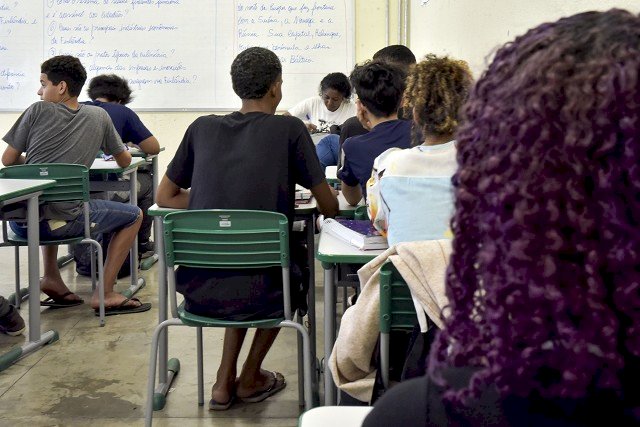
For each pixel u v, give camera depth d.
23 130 3.59
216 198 2.31
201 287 2.23
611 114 0.41
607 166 0.41
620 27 0.44
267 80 2.38
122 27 5.81
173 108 5.90
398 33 5.74
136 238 4.00
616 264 0.40
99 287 3.42
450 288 0.49
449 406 0.46
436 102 1.79
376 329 1.62
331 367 1.67
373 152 2.39
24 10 5.78
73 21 5.80
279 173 2.31
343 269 2.14
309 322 2.58
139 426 2.40
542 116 0.42
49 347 3.14
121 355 3.05
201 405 2.57
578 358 0.41
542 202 0.42
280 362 2.98
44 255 3.70
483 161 0.45
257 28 5.81
